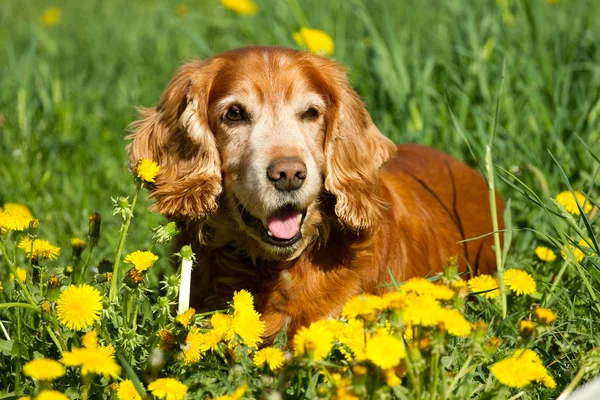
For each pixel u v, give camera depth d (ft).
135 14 39.58
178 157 13.57
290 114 13.12
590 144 17.75
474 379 10.69
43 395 8.09
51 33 36.11
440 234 15.64
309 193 12.53
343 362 9.37
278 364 9.17
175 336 10.10
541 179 15.83
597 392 9.10
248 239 13.23
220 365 10.59
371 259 13.66
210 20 28.02
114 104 23.85
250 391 9.29
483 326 8.73
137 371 10.33
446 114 20.15
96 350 9.17
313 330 8.68
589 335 11.18
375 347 8.13
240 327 9.77
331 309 13.23
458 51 21.38
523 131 19.19
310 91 13.32
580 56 21.25
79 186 19.26
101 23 36.96
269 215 12.55
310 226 13.17
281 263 13.16
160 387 8.79
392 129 19.66
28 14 44.80
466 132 18.58
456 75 21.13
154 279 15.10
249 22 27.09
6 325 12.39
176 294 10.72
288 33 24.02
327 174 13.34
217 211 13.51
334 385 8.54
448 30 25.05
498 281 12.18
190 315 10.02
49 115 22.53
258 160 12.51
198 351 9.80
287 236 12.57
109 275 11.37
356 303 8.68
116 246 16.01
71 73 26.84
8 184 19.33
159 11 29.84
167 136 13.76
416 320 8.39
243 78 13.12
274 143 12.60
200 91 13.33
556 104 19.19
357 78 22.65
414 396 8.64
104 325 10.40
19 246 11.52
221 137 13.23
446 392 8.65
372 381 8.49
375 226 13.61
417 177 16.34
